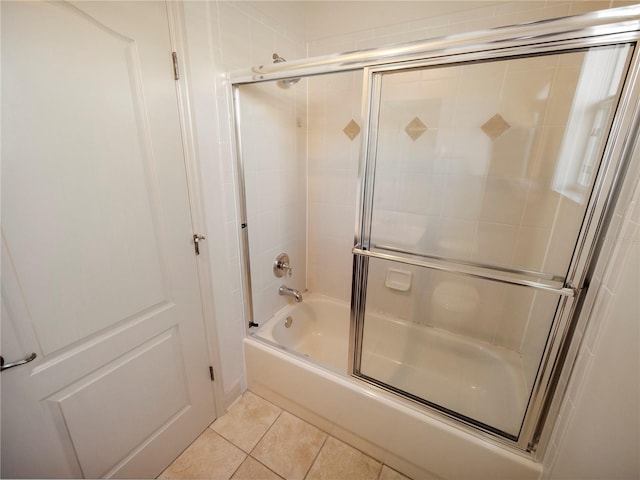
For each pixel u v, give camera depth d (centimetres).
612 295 72
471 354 165
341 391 135
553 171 132
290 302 207
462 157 148
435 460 120
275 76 119
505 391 139
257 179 158
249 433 148
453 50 89
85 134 84
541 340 115
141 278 106
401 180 159
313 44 179
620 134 75
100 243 92
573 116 119
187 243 121
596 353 77
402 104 140
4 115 68
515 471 104
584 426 78
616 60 78
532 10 127
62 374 88
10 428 79
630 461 59
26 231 75
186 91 110
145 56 96
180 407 132
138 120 97
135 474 116
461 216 156
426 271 165
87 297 90
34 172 74
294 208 196
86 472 99
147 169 102
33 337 80
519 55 87
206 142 121
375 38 161
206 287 133
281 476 129
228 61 126
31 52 71
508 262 152
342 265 211
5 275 73
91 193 87
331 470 132
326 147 192
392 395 129
